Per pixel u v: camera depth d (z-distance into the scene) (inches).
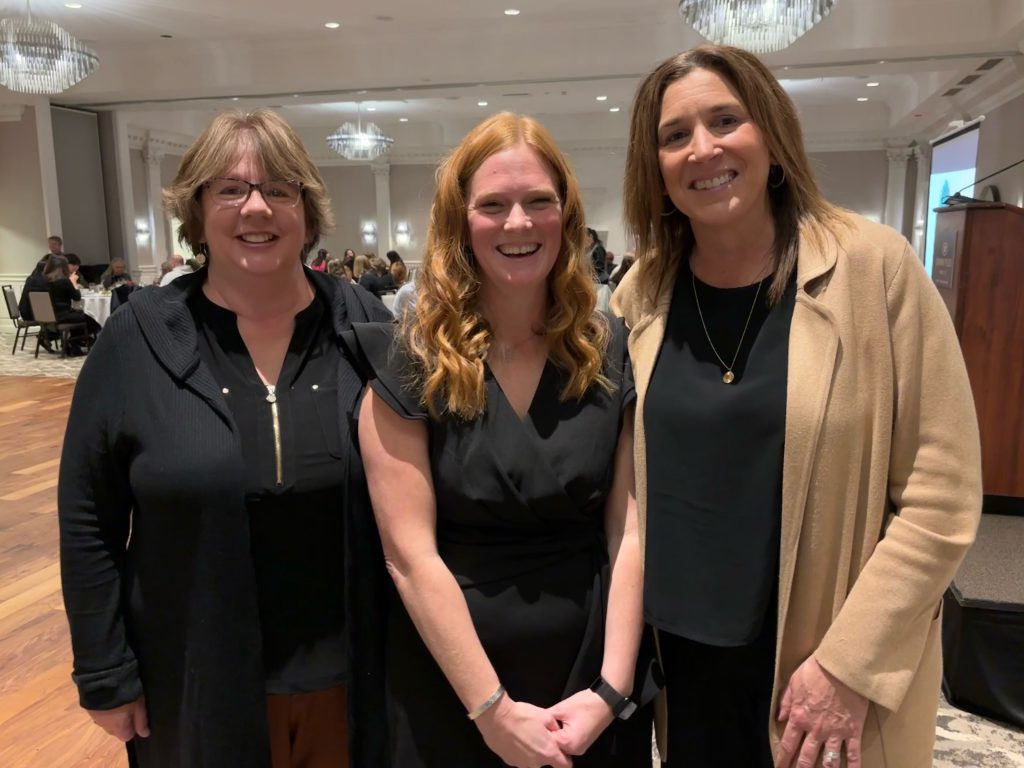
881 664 43.6
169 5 293.1
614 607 48.6
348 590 50.3
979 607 87.3
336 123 597.6
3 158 414.3
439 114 559.8
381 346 48.8
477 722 44.8
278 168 51.2
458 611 45.3
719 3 194.9
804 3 193.0
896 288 45.3
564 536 48.9
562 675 47.4
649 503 50.2
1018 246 111.8
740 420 47.2
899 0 283.9
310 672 52.1
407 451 47.2
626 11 303.9
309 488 50.9
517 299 49.0
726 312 50.2
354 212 647.1
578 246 49.7
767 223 50.4
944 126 484.7
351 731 50.8
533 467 46.5
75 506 49.4
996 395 115.6
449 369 46.0
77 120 436.5
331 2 290.4
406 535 46.6
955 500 43.5
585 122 565.6
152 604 49.6
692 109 48.1
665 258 54.3
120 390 49.4
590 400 49.6
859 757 44.8
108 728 50.1
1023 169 322.3
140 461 48.6
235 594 48.7
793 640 47.1
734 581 47.3
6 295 383.9
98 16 307.7
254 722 49.5
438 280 47.6
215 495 47.9
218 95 381.7
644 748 50.8
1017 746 83.5
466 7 296.5
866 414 45.2
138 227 506.0
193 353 50.2
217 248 51.9
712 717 52.1
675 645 53.2
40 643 108.1
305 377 53.4
